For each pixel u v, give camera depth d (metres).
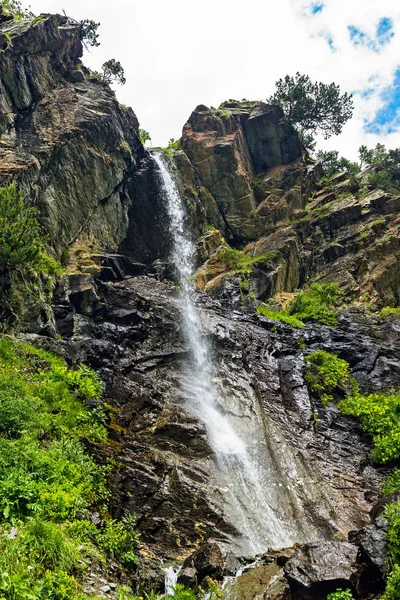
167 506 11.48
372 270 29.62
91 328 18.14
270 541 11.59
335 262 31.16
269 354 20.33
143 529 10.74
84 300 19.12
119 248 26.83
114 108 28.92
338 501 13.56
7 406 11.45
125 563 9.27
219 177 35.84
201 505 11.76
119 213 27.33
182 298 22.88
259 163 40.41
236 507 12.17
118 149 27.97
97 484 11.05
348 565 8.10
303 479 14.17
